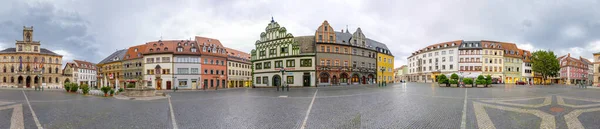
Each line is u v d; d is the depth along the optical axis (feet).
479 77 128.88
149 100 66.64
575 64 301.43
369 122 31.81
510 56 268.00
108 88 85.92
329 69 168.96
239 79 247.29
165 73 196.03
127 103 57.93
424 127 28.99
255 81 188.14
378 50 212.84
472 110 40.68
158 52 196.75
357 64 187.42
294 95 78.18
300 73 165.89
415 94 75.66
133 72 217.36
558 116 35.06
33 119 35.96
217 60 217.97
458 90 96.37
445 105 47.34
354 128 28.60
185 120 34.12
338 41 179.32
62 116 38.19
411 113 38.19
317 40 168.35
